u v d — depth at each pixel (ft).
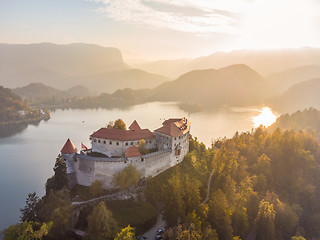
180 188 283.18
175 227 256.73
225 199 298.35
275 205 360.89
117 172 315.99
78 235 252.01
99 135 360.89
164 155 357.82
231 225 308.81
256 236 329.31
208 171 396.16
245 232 327.47
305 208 410.11
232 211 310.24
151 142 379.76
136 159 322.75
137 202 301.02
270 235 321.32
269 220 320.50
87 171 321.52
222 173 368.68
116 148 351.25
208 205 294.87
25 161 584.40
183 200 283.38
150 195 310.65
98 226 229.86
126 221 271.28
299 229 361.10
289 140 480.23
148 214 286.87
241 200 341.00
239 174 401.49
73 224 264.72
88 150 382.01
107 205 288.71
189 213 264.93
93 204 287.28
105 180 316.19
